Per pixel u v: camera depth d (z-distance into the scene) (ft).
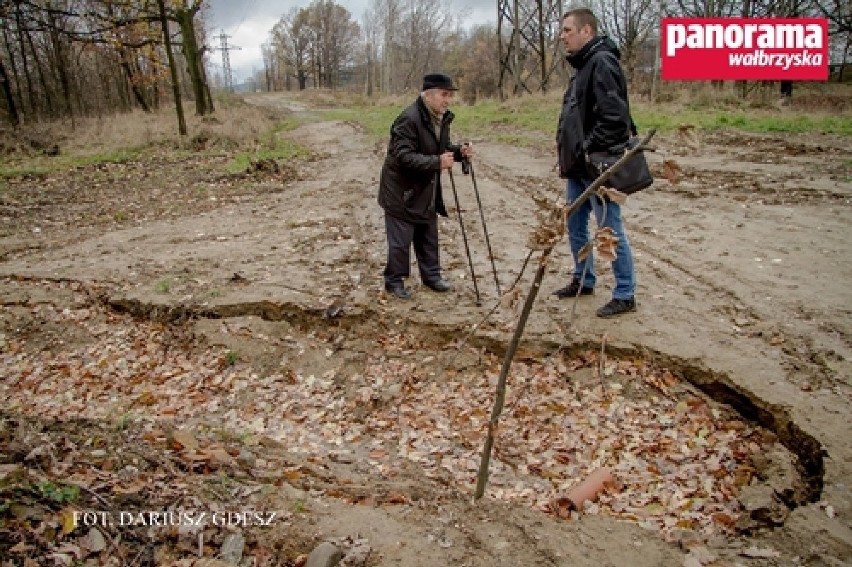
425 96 17.53
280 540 9.35
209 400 16.67
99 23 69.67
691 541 10.01
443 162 17.15
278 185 40.57
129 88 118.21
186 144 59.82
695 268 20.62
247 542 9.20
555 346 16.26
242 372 17.61
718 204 28.35
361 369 17.20
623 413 14.34
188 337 19.10
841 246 21.91
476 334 17.03
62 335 20.16
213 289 21.02
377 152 51.62
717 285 19.11
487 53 182.09
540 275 8.07
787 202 27.99
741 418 13.69
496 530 10.11
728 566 9.42
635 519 10.96
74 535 8.61
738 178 32.91
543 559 9.46
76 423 12.77
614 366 15.57
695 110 61.82
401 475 12.64
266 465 12.07
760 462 12.16
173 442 12.14
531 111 72.02
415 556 9.28
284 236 27.40
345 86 292.61
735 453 12.69
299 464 12.46
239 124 70.90
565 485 12.28
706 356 14.98
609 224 16.22
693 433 13.52
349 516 10.12
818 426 12.32
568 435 13.92
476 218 28.78
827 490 10.78
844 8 89.30
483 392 15.70
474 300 19.12
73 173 47.75
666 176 6.58
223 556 8.83
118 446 11.58
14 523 8.48
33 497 9.00
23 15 69.97
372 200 33.37
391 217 18.80
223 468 11.28
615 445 13.41
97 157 53.88
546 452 13.47
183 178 44.37
